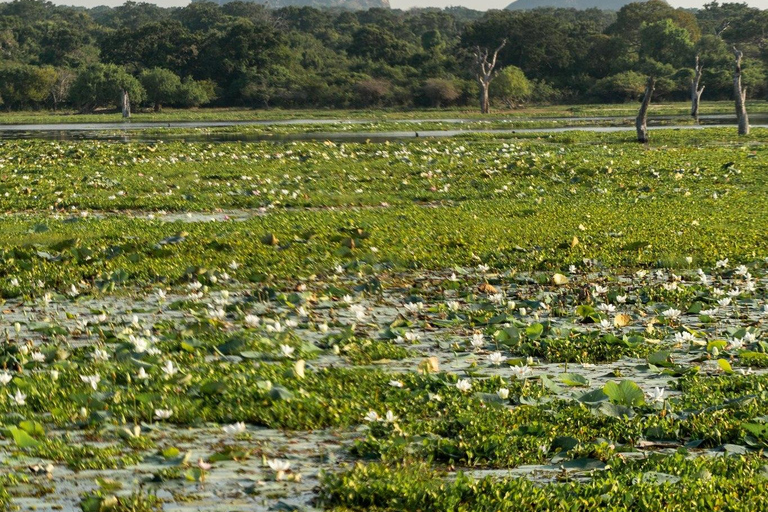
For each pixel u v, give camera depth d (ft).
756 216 96.63
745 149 181.47
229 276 69.92
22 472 31.17
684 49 592.19
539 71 613.93
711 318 55.21
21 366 44.60
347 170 148.15
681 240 81.92
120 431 34.88
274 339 50.80
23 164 160.04
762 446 33.58
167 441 35.04
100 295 64.03
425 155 172.24
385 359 47.96
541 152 180.55
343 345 50.49
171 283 67.72
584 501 27.84
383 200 114.52
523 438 34.22
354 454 33.71
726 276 69.41
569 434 35.32
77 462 32.12
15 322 55.72
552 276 69.21
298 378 42.98
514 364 45.09
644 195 115.96
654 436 35.19
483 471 32.12
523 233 86.79
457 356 48.93
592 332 51.85
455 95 528.63
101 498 27.58
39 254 74.49
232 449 32.78
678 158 162.50
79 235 85.56
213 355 48.49
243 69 561.84
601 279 67.87
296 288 66.03
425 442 33.88
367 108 532.73
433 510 28.12
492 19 614.75
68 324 55.72
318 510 28.30
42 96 540.93
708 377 43.65
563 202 110.22
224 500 29.04
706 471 30.01
